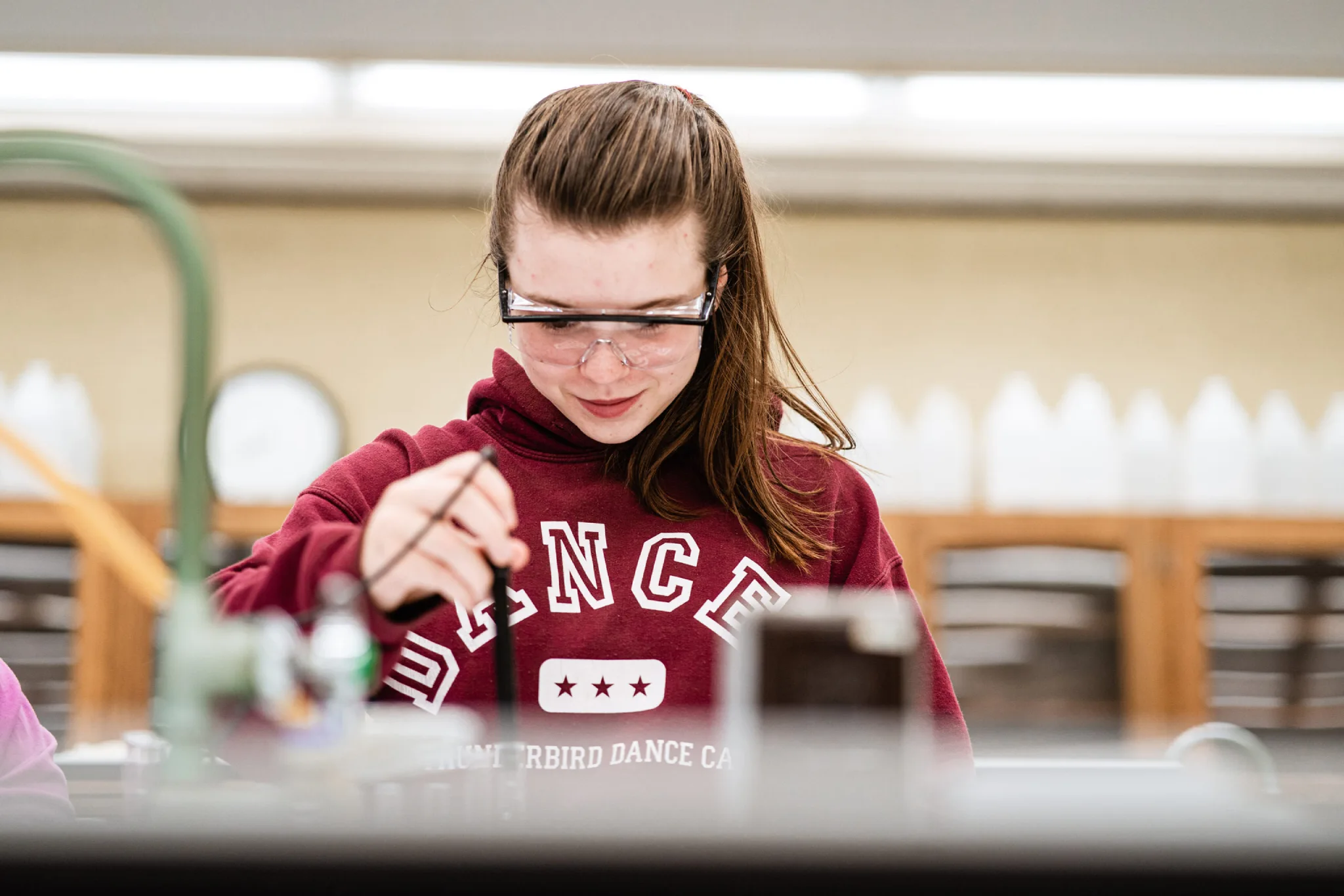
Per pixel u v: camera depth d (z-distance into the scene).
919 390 3.78
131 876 0.52
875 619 0.70
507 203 1.21
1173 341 3.81
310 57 2.89
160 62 2.94
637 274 1.13
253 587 0.99
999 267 3.82
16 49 2.83
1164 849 0.53
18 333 3.70
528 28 2.76
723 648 1.30
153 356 3.72
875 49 2.83
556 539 1.33
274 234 3.76
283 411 3.63
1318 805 0.62
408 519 0.88
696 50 2.82
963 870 0.52
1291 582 3.30
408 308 3.76
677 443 1.35
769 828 0.53
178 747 0.67
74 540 3.21
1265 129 3.25
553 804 0.64
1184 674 3.25
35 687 3.15
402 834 0.52
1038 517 3.29
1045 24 2.75
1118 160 3.41
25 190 3.69
